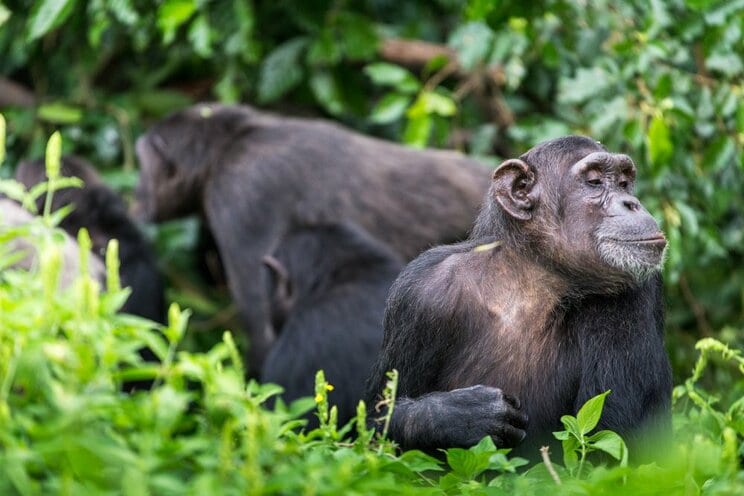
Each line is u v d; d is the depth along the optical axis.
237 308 15.96
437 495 6.32
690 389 8.95
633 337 8.62
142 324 5.79
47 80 19.14
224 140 16.58
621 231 8.69
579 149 9.11
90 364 5.37
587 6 15.30
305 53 18.77
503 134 18.73
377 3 19.64
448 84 19.17
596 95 15.48
